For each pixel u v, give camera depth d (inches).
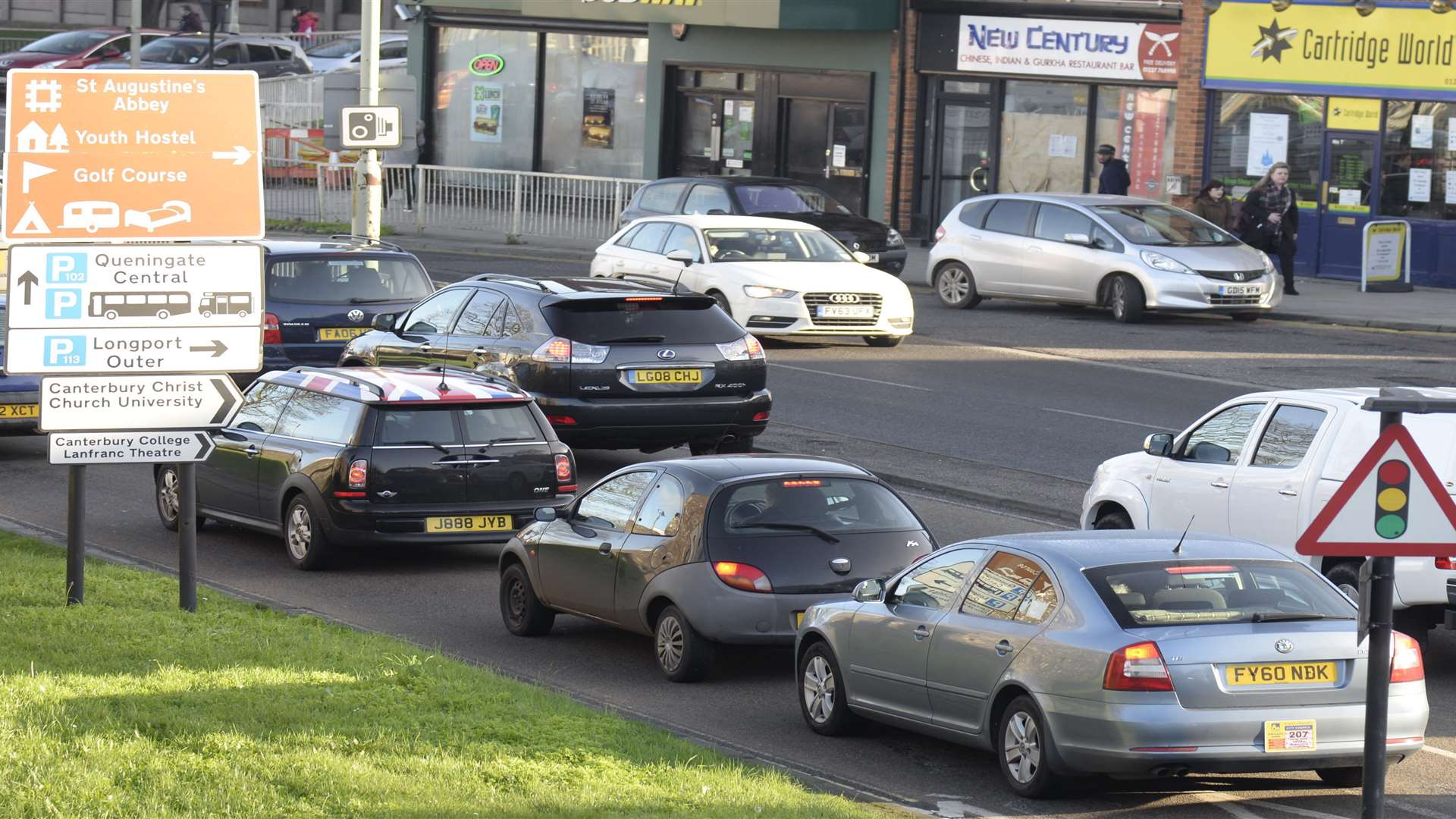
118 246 890.1
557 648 968.9
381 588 1098.7
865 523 891.4
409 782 623.5
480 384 1165.1
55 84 882.1
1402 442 549.0
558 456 1146.0
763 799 628.4
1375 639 553.0
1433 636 998.4
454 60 3462.1
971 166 2824.8
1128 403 1621.6
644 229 2020.2
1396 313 2121.1
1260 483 956.6
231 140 904.3
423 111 3491.6
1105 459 1413.6
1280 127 2479.1
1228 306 2069.4
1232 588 683.4
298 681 767.1
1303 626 664.4
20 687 725.3
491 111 3430.1
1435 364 1780.3
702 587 866.8
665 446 1392.7
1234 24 2492.6
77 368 890.1
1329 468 924.0
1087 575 685.9
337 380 1168.2
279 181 3166.8
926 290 2439.7
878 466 1389.0
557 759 673.0
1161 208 2181.3
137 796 595.2
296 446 1148.5
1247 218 2283.5
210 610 915.4
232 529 1285.7
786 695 876.0
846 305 1891.0
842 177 2947.8
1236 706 646.5
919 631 745.6
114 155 888.9
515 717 734.5
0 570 987.9
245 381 1565.0
